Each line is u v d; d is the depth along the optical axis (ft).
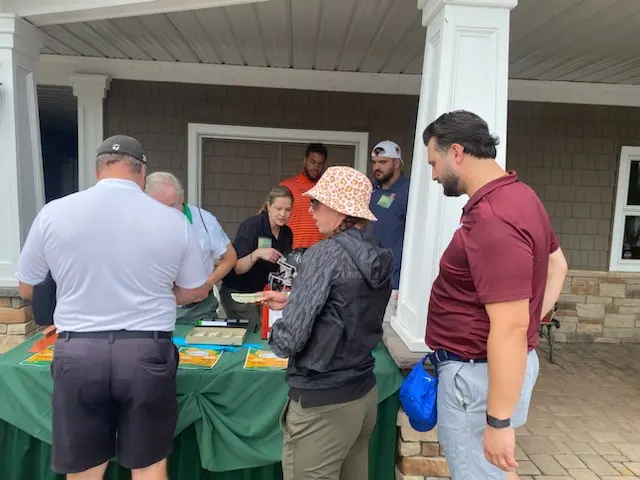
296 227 14.29
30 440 7.04
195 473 7.16
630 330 17.98
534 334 5.25
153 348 5.59
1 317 10.03
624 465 10.00
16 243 10.11
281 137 16.62
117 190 5.56
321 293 5.10
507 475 5.65
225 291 9.86
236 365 7.00
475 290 5.00
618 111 17.22
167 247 5.63
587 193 17.49
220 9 11.07
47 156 35.40
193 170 16.57
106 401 5.61
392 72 16.30
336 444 5.51
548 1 9.78
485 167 5.03
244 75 16.31
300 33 12.68
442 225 7.42
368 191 5.66
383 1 10.34
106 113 16.26
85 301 5.44
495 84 7.49
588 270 17.78
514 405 4.59
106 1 9.54
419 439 7.35
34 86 10.69
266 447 6.84
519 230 4.53
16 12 9.77
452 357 5.34
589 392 13.67
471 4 7.39
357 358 5.41
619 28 11.25
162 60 15.94
